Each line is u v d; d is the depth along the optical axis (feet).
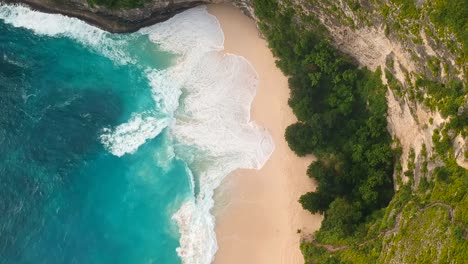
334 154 177.99
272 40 199.31
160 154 195.72
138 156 196.13
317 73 188.85
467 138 134.51
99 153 196.95
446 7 143.33
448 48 142.41
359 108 185.26
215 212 182.29
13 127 198.08
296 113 188.44
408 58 158.30
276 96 198.80
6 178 189.67
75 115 203.00
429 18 146.72
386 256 144.56
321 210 175.94
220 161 191.72
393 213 153.07
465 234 126.41
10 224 183.52
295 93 190.80
